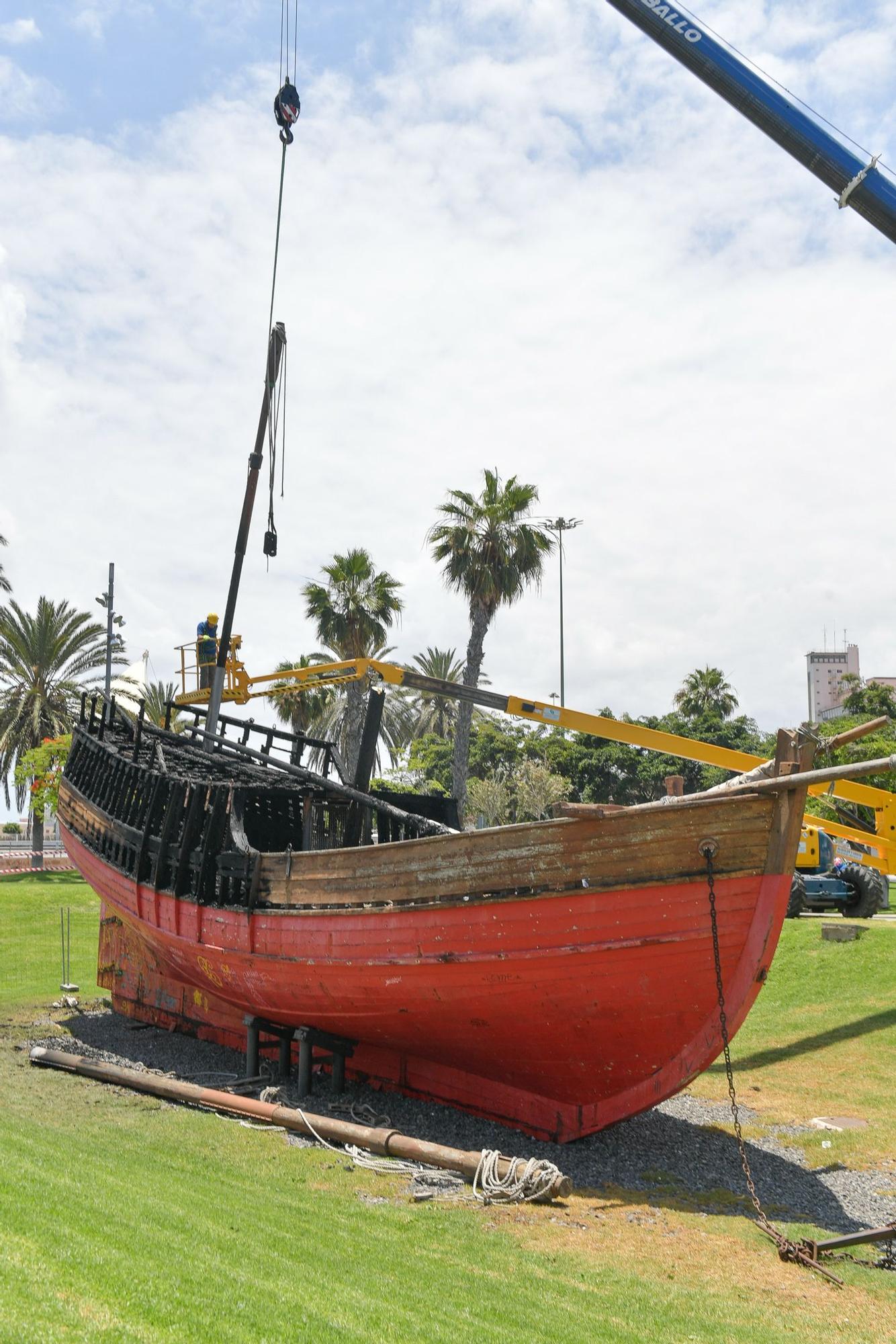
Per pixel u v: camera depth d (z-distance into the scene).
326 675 17.91
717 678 66.81
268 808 16.97
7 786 43.59
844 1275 6.93
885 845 19.53
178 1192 7.33
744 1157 8.39
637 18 15.78
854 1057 13.95
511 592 31.56
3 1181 6.61
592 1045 9.72
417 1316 5.45
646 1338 5.64
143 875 15.00
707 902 8.72
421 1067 11.73
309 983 11.43
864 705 51.50
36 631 41.59
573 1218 7.98
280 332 15.27
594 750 58.69
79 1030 15.80
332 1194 8.08
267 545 15.88
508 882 9.59
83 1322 4.49
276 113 14.52
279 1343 4.71
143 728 17.91
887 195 14.48
